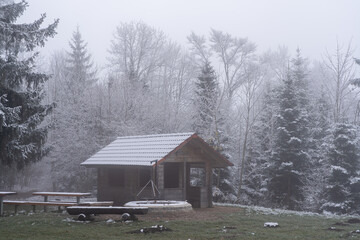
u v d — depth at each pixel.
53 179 40.25
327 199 30.33
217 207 23.41
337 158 30.31
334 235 13.83
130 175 22.59
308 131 35.25
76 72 47.78
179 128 40.53
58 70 49.78
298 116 34.19
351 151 29.81
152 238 12.76
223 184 35.84
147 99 41.31
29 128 23.33
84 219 16.05
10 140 22.05
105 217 16.95
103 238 12.73
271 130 37.97
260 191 36.91
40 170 47.81
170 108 41.94
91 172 38.03
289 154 33.44
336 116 37.88
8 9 23.92
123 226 14.90
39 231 13.91
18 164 23.86
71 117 39.44
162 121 40.38
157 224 15.48
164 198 21.39
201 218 17.77
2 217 17.83
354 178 28.84
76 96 41.34
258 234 13.73
